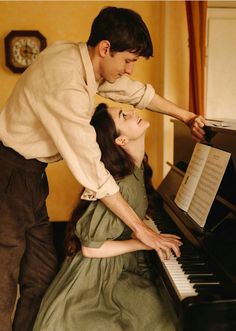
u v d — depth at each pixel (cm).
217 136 144
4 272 148
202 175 145
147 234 128
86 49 129
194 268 127
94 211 132
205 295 109
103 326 123
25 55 262
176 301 111
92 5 261
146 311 127
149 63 268
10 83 269
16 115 136
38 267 166
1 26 262
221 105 268
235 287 109
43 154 139
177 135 201
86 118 123
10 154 142
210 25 256
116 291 132
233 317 106
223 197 137
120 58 126
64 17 262
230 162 132
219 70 262
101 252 132
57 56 128
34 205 149
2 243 145
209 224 135
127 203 129
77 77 125
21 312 165
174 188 184
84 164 122
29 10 261
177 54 242
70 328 123
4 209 143
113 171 138
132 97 165
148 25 263
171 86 246
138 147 148
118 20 121
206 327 105
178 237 143
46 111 126
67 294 130
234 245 118
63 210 284
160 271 131
